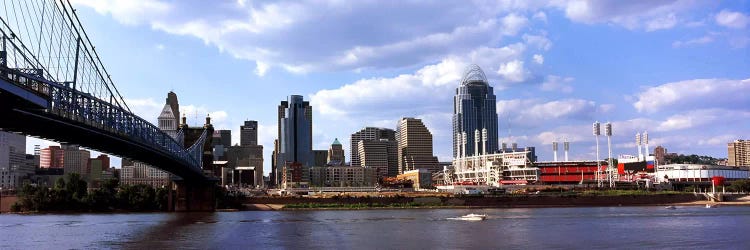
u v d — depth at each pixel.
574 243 116.00
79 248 107.94
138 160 162.00
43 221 179.12
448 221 176.25
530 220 179.25
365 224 164.38
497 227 152.62
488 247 110.06
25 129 100.12
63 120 94.31
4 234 133.88
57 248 108.00
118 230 144.25
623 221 174.00
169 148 163.00
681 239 122.81
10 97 77.62
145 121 133.12
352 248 108.62
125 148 134.38
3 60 73.62
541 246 111.38
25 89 78.31
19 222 174.50
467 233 135.88
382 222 172.50
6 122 93.19
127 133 120.94
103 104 108.31
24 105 83.38
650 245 113.00
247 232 138.38
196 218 194.50
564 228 148.62
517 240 121.06
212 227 154.00
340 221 177.12
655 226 154.62
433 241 119.44
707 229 145.38
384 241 119.62
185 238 124.69
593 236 128.62
